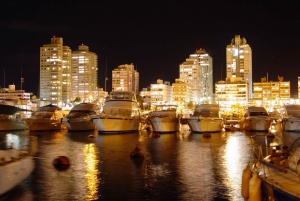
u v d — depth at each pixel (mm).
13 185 21875
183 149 44125
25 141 54344
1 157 21531
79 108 79375
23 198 22172
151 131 76250
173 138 59656
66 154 39719
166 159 35938
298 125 73125
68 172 29469
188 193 23250
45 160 35500
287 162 19594
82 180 26688
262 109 79125
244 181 20344
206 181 26250
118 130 68312
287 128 75375
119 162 34188
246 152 41125
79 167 31625
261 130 75750
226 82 191375
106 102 71750
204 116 73062
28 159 23578
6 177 21094
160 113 74938
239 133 71125
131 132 71562
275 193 16500
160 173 29031
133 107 72750
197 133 70500
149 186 24953
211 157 37219
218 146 47469
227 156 37906
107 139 57406
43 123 77438
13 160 22344
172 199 22078
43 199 22016
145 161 34750
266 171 19016
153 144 50031
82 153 40531
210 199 21984
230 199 21969
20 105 113500
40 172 29422
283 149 23031
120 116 67688
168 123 70875
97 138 59125
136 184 25500
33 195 22812
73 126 75375
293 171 18359
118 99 71375
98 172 29484
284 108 82500
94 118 66938
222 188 24344
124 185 25250
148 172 29453
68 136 64062
